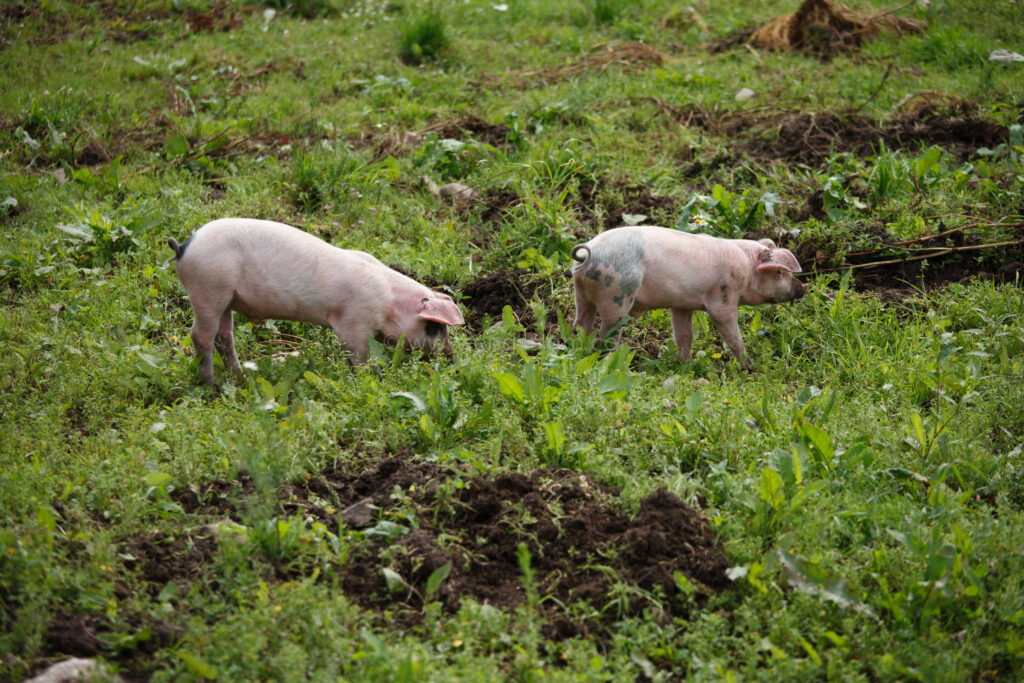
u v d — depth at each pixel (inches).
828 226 314.8
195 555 166.9
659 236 255.1
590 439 206.2
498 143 392.2
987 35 492.4
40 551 159.8
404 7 584.4
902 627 157.2
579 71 480.1
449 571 162.6
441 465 193.8
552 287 288.7
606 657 150.3
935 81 440.1
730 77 468.4
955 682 145.5
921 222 310.5
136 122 410.0
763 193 326.0
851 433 211.0
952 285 288.8
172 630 148.6
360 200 342.3
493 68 494.9
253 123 415.5
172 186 350.9
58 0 543.8
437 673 138.9
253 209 325.4
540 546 171.9
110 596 154.7
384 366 227.0
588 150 371.6
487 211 341.4
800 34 514.9
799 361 262.8
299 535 166.4
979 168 349.7
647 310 274.8
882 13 525.7
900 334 266.5
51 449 202.4
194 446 192.5
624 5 573.3
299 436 197.3
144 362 232.1
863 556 170.2
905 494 194.5
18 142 378.0
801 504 180.1
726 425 206.4
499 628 152.6
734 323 264.7
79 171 346.3
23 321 261.3
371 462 198.1
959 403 229.1
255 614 146.9
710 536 173.3
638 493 182.9
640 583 163.6
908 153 374.3
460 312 258.4
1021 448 215.0
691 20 557.3
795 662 145.6
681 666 150.3
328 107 438.9
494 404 217.6
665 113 415.5
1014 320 269.0
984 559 170.4
